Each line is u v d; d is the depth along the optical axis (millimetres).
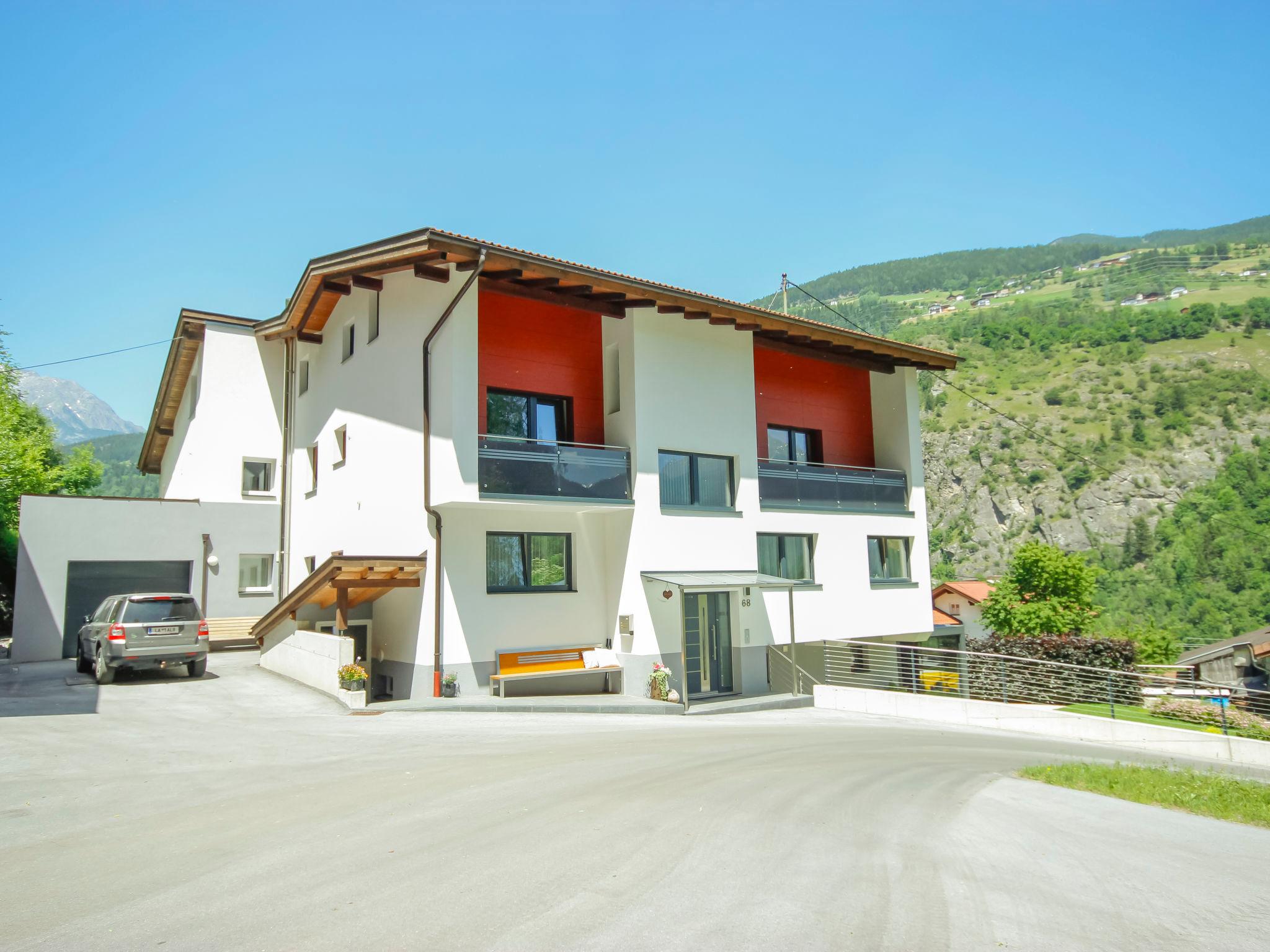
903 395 23500
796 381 22328
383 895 5090
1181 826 7770
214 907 4914
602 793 7922
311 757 9789
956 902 5184
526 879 5379
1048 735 18672
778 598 19875
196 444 22641
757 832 6617
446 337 15570
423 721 13180
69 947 4359
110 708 13445
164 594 16656
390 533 17078
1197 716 19484
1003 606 26672
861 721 17422
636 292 16781
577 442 17797
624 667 17297
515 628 16469
